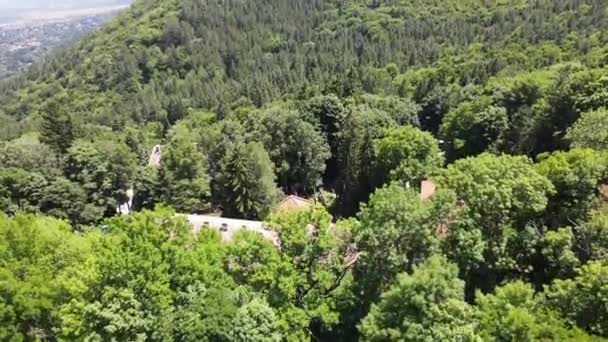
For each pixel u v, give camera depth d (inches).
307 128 2684.5
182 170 2397.9
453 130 2861.7
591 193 1302.9
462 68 4377.5
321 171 2768.2
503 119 2623.0
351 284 1138.7
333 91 3560.5
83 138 3014.3
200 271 1050.7
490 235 1178.0
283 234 1127.6
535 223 1295.5
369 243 1091.3
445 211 1102.4
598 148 1593.3
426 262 981.2
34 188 2308.1
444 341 844.0
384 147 2321.6
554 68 3289.9
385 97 3531.0
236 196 2327.8
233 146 2476.6
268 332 968.3
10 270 1167.0
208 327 936.9
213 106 5561.0
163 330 968.9
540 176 1216.8
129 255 983.6
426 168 2196.1
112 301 960.3
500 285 1167.6
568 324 935.0
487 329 892.0
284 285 1044.5
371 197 1145.4
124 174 2529.5
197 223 2129.7
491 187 1139.9
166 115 5649.6
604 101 2055.9
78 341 985.5
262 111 3120.1
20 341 1055.0
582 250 1176.8
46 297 1119.0
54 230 1375.5
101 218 2402.8
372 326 910.4
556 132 2250.2
